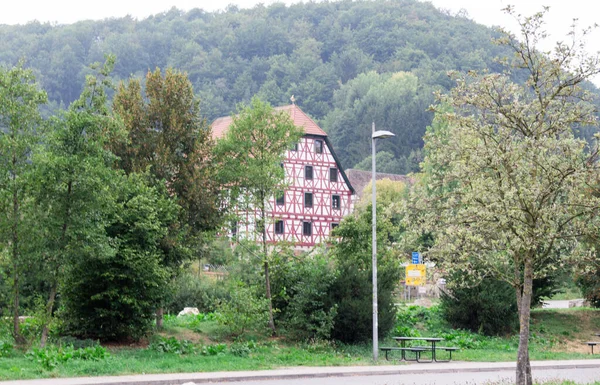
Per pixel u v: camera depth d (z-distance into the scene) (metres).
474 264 18.06
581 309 41.03
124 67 158.88
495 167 16.50
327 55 178.25
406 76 141.75
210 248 31.48
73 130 23.28
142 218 25.61
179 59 160.38
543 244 17.03
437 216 17.41
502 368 26.06
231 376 20.92
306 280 30.30
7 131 23.84
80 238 23.38
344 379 22.16
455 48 170.75
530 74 17.44
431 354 29.97
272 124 31.34
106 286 25.75
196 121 30.50
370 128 127.44
